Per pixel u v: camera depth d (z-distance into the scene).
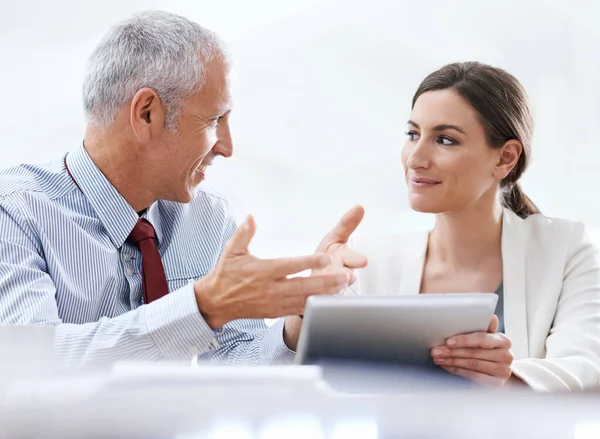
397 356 1.18
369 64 3.43
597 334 1.67
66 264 1.71
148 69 1.67
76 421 0.57
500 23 3.47
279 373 0.81
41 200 1.72
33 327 0.98
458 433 0.57
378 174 3.41
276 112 3.40
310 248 3.36
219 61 1.72
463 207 1.76
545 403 0.59
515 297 1.74
